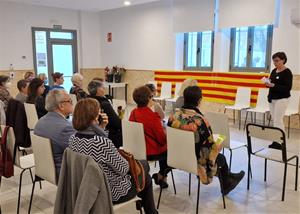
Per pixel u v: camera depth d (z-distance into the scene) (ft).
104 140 6.04
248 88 19.72
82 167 5.61
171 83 24.36
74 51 30.63
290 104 17.70
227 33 22.18
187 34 24.82
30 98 12.50
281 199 9.45
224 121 10.31
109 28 30.91
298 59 18.29
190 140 7.86
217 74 22.08
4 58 26.02
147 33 27.40
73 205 5.77
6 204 9.09
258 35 20.68
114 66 30.45
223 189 9.20
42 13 27.84
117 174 6.33
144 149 9.02
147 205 7.32
